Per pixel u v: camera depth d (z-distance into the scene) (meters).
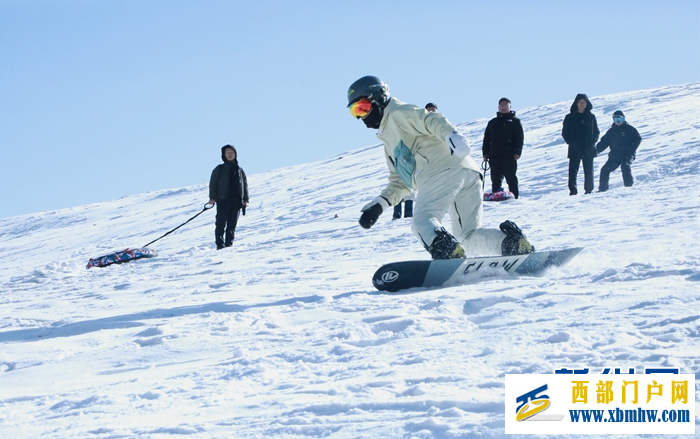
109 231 37.66
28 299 12.11
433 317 5.56
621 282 6.11
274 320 6.48
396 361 4.34
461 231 7.78
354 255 12.45
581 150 17.67
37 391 4.93
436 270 7.21
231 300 8.20
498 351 4.21
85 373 5.37
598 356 3.82
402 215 19.16
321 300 7.25
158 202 48.81
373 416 3.32
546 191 19.75
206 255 16.55
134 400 4.25
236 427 3.43
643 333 4.22
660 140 24.19
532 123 45.06
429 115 7.41
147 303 9.18
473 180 7.68
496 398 3.34
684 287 5.42
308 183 39.06
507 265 7.37
